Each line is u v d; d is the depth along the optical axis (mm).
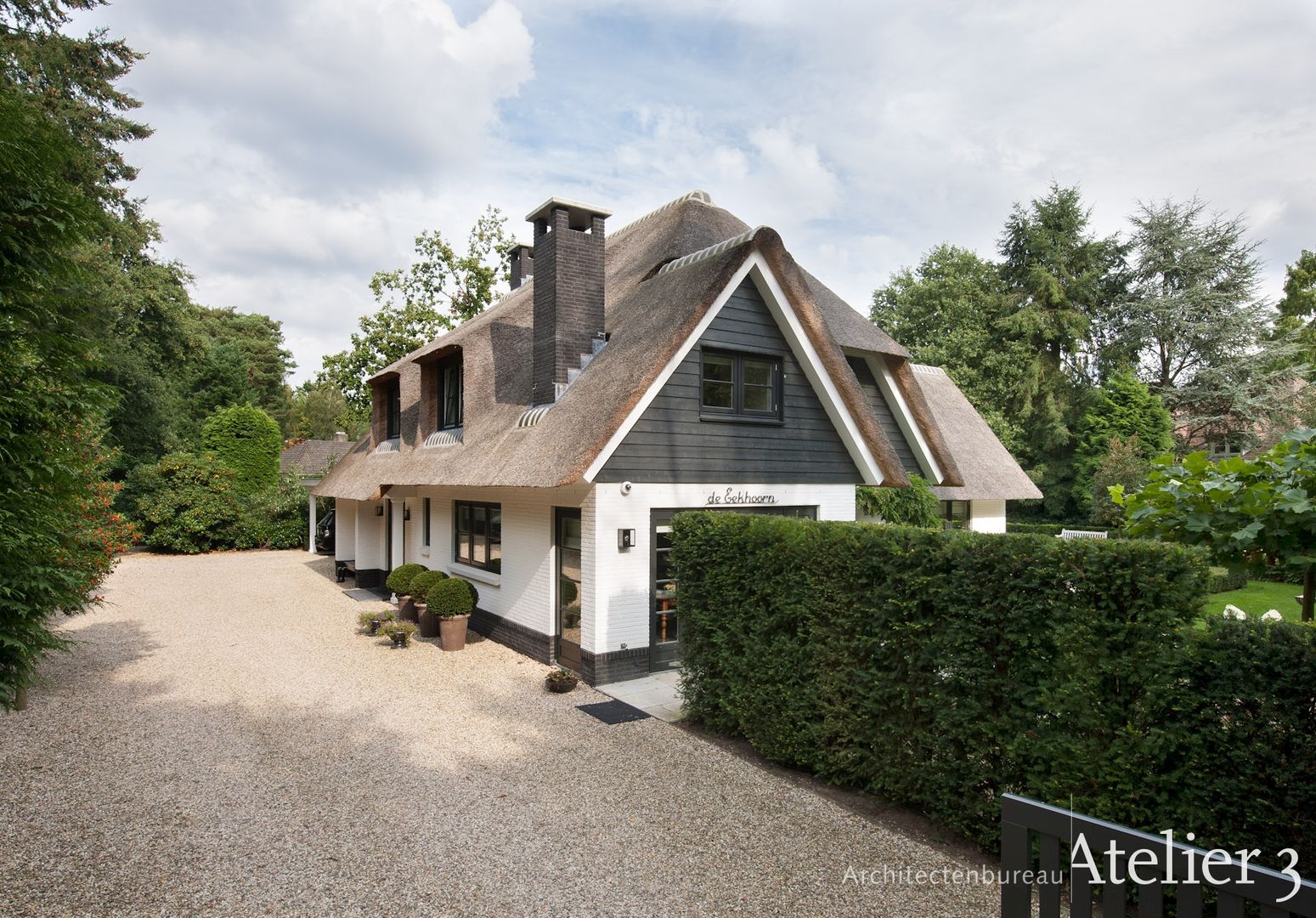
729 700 7770
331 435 69188
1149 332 36688
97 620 14648
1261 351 34281
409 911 4605
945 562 5723
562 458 9688
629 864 5227
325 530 27812
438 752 7504
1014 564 5199
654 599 10602
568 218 11875
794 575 6941
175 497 27859
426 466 14109
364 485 17234
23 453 6844
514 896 4801
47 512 7191
